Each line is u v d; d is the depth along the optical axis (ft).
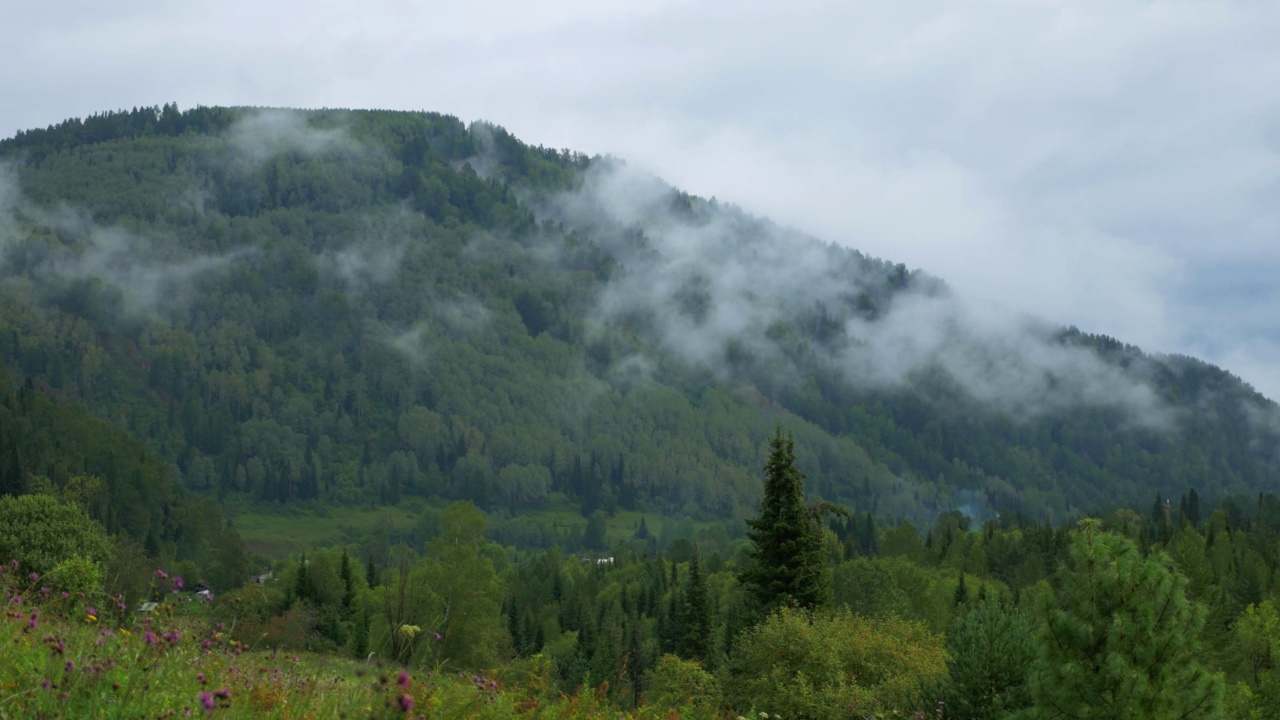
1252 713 114.21
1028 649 74.38
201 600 40.63
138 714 28.43
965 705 75.20
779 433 161.99
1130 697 50.49
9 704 27.12
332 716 33.32
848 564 252.01
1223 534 428.15
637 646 261.65
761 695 95.81
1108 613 52.70
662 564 520.01
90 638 34.35
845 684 92.48
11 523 159.63
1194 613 51.75
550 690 48.42
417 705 33.40
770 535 161.17
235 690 32.76
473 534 232.73
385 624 196.44
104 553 164.14
